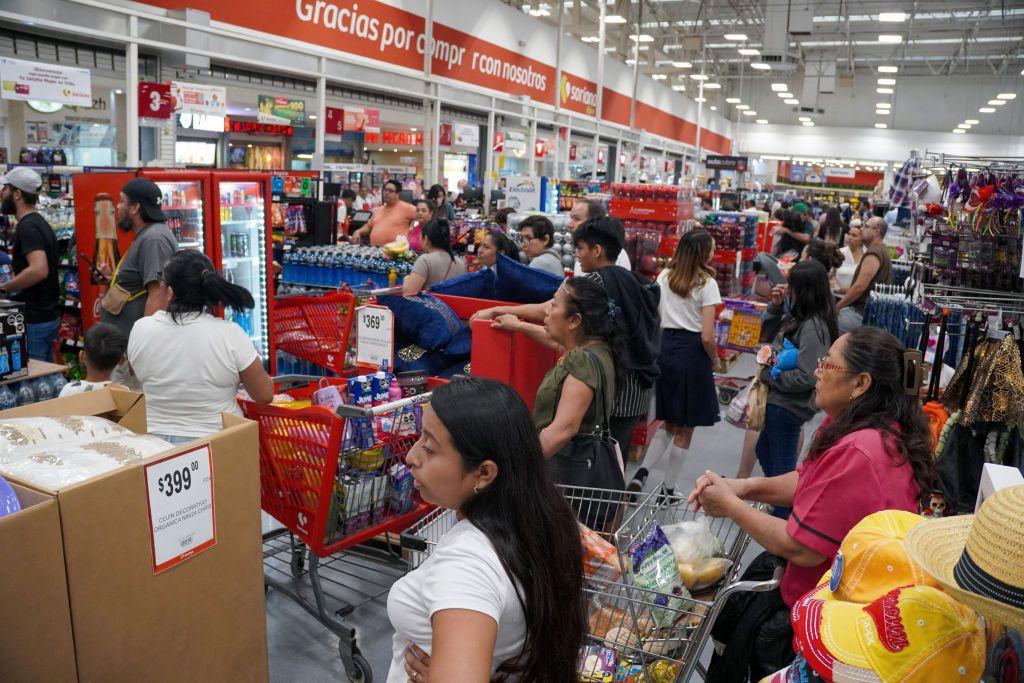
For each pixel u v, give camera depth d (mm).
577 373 2725
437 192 9430
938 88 37719
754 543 4129
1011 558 1136
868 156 39375
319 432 2920
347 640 2842
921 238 5754
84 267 4812
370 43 11570
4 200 5418
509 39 15992
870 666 1286
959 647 1244
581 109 20359
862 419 2021
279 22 9750
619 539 2115
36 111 9836
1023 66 32500
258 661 2410
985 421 3146
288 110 11734
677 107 30391
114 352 3215
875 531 1499
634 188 7273
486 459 1365
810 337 4020
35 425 2016
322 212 7781
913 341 5285
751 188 29328
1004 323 3521
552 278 4277
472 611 1268
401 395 3369
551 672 1392
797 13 20734
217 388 2941
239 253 4910
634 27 25281
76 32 7168
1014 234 4195
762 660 2107
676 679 1938
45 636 1720
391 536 3723
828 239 11414
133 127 7758
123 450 1986
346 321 4496
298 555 3486
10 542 1625
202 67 8641
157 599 2014
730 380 7398
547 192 13445
